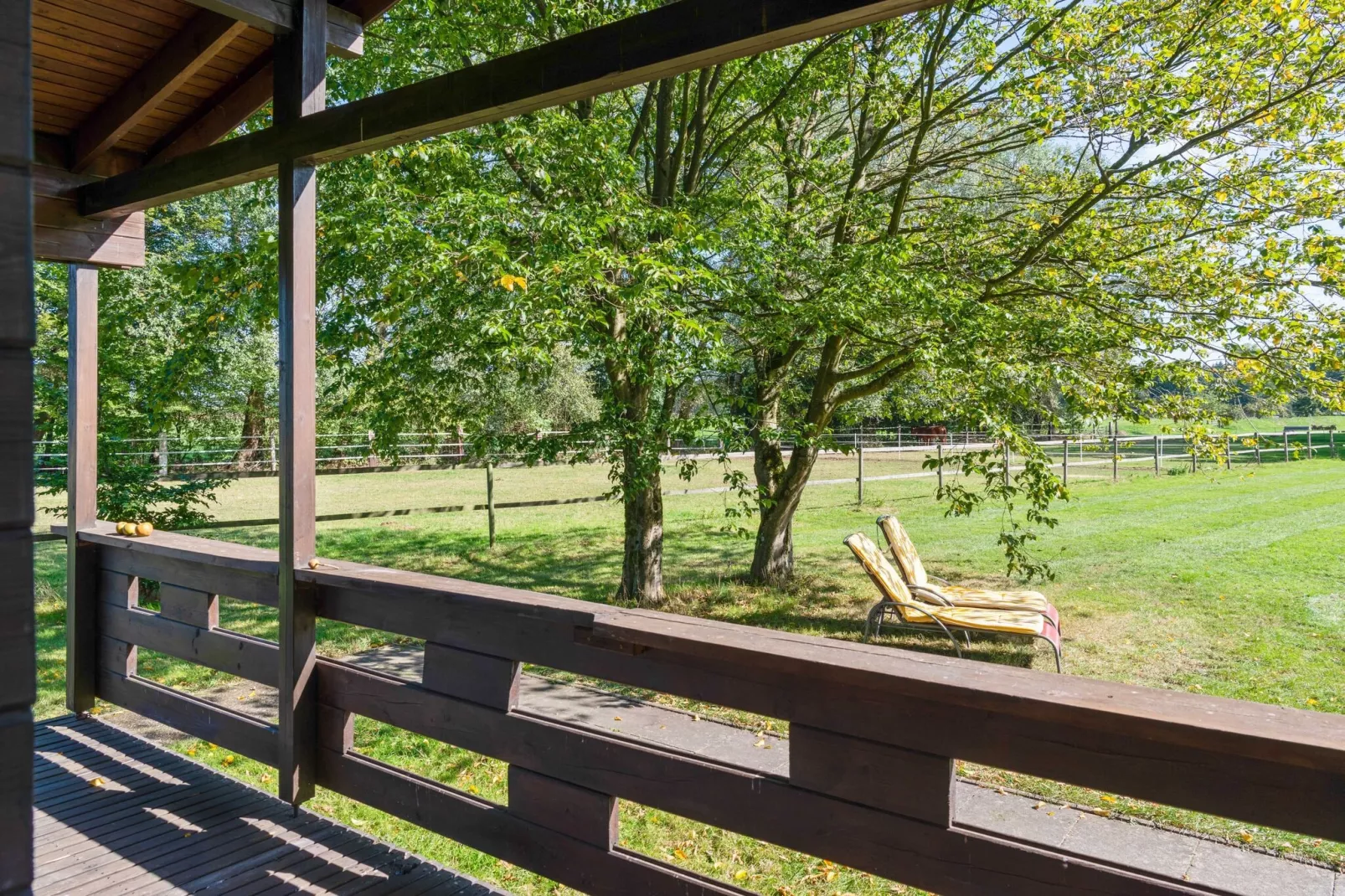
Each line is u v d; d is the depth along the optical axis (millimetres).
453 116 2311
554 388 19906
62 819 2914
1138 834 3742
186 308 9320
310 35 2766
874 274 6891
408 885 2486
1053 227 7164
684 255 6719
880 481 18422
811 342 8797
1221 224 6488
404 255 6004
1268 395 6613
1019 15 6887
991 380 6520
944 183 8555
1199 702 1536
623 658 2223
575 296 6328
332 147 2615
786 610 8188
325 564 2939
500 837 2439
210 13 3057
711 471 21266
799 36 1785
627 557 8570
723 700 2051
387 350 6766
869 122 9016
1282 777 1390
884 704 1821
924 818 1769
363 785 2811
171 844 2732
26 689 846
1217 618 7457
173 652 3557
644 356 7133
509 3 6945
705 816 2057
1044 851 1628
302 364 2865
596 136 6605
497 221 5789
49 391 8648
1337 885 3250
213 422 14422
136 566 3812
